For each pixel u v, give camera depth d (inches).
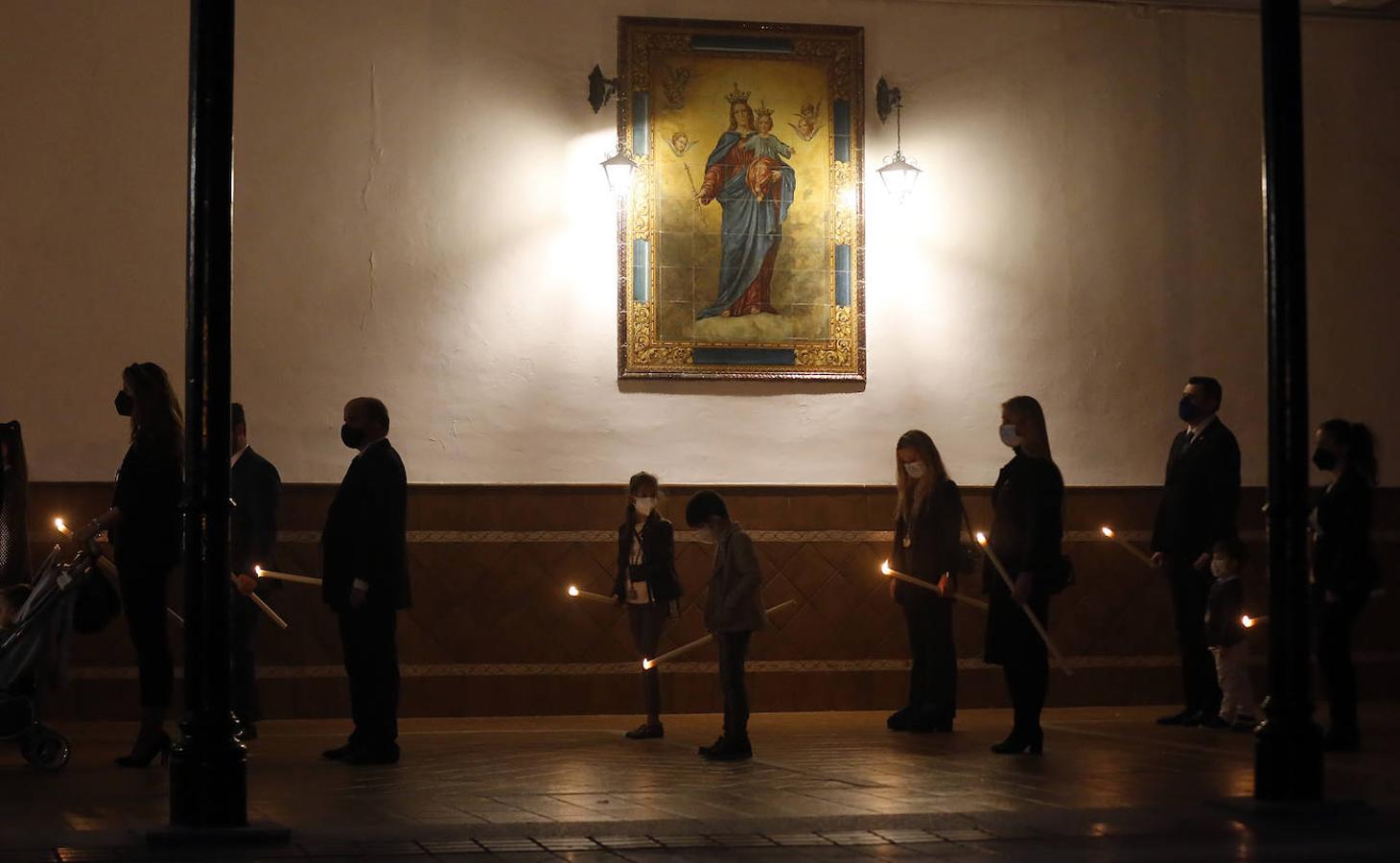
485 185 483.8
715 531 377.7
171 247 468.8
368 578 360.8
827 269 498.0
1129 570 507.2
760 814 284.0
